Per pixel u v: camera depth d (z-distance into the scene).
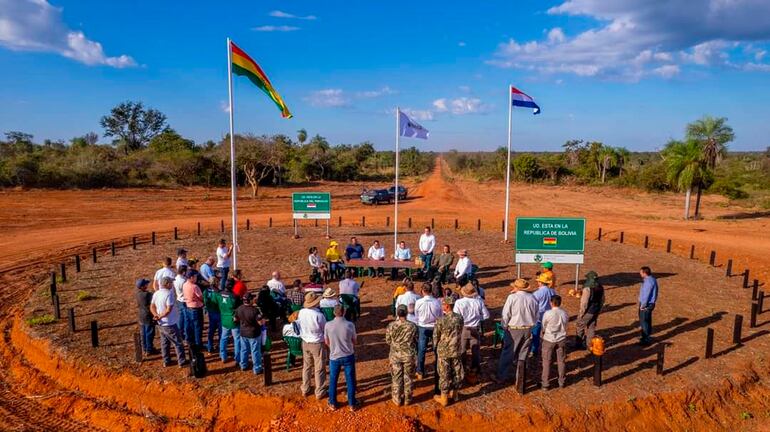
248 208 37.41
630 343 10.74
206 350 10.23
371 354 10.04
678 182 31.33
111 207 36.44
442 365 7.99
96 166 51.38
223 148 58.41
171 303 9.10
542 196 48.62
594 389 8.70
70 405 8.87
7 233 25.81
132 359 9.76
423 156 132.50
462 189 57.31
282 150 49.56
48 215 32.06
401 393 8.05
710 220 30.64
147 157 57.12
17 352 10.87
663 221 30.34
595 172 67.56
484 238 23.73
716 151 30.08
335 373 7.84
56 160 55.59
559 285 15.48
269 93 15.05
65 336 10.95
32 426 8.39
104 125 86.38
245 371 9.30
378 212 34.97
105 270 17.17
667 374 9.28
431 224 28.75
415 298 9.63
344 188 59.38
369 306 13.05
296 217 23.11
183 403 8.52
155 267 17.58
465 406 8.13
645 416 8.27
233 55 14.08
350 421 7.82
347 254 16.34
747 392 9.04
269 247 21.23
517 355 8.87
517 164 69.50
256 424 8.14
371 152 101.81
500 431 7.79
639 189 53.69
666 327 11.76
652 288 10.41
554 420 7.95
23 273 17.59
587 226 28.27
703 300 13.97
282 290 11.81
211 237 23.98
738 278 16.62
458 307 8.74
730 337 11.10
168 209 36.28
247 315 8.84
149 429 8.16
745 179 53.91
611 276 16.61
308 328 8.08
